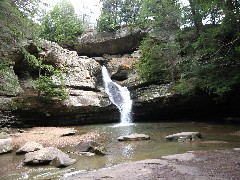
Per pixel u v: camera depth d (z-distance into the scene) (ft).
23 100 64.13
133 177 23.30
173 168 25.82
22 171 28.53
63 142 45.11
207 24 72.84
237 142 41.65
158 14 82.28
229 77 62.64
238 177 22.44
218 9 67.46
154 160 29.63
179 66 79.97
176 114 82.79
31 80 76.33
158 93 78.07
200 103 78.89
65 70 80.38
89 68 87.10
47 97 66.74
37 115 66.54
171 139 45.83
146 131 57.36
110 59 103.40
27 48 72.69
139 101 78.79
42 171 28.37
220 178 22.22
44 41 82.17
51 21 114.42
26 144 38.93
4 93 63.46
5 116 60.85
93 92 79.30
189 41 76.79
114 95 86.79
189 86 69.51
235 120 76.74
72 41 108.78
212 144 40.50
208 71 65.77
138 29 107.14
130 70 95.45
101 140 47.62
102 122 76.13
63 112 69.31
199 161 28.50
